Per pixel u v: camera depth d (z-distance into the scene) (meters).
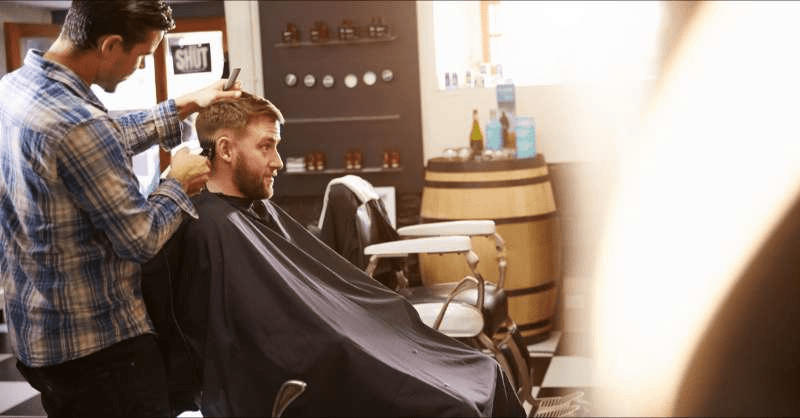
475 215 4.46
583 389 3.74
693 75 3.05
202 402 1.96
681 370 2.68
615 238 4.57
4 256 1.91
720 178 2.60
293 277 2.08
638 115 4.98
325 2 5.55
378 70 5.55
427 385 1.95
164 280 1.99
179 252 2.02
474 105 5.45
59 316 1.85
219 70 5.25
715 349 2.44
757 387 2.32
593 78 5.22
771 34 2.64
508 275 4.48
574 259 5.18
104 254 1.86
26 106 1.80
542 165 4.65
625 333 3.88
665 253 3.02
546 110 5.25
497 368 2.23
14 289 1.90
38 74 1.83
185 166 1.95
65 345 1.86
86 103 1.82
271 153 2.17
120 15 1.82
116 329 1.89
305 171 5.60
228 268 2.00
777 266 2.32
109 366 1.89
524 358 3.49
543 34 5.63
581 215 5.16
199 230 2.03
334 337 1.97
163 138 2.09
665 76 4.20
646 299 3.35
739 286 2.39
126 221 1.78
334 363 1.97
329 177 5.67
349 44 5.56
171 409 2.07
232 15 5.57
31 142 1.76
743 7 2.67
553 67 5.62
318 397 1.96
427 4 5.43
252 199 2.22
